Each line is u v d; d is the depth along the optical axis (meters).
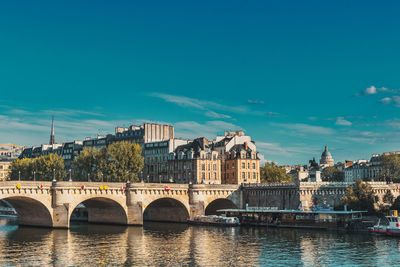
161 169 163.25
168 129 179.25
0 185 92.25
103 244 82.38
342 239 88.25
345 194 121.75
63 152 198.12
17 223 123.69
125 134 179.12
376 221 103.31
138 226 112.31
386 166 198.75
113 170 143.12
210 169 152.25
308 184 119.38
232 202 132.38
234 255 72.25
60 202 101.50
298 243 83.81
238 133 170.38
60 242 84.19
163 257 70.56
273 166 175.62
